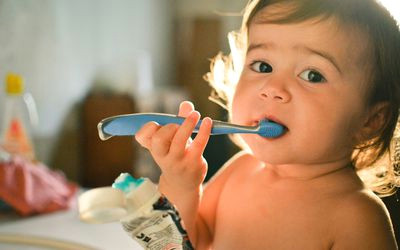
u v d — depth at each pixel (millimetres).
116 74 1539
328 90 477
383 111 535
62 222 754
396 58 525
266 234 525
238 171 605
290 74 486
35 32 1155
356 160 566
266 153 493
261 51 504
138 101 1485
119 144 1376
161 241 449
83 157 1393
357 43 489
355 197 498
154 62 1997
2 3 1026
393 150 577
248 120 502
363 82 498
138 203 438
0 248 669
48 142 1228
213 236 586
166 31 2123
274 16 507
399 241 664
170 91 1864
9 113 912
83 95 1412
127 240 675
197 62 2156
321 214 502
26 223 752
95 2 1499
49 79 1225
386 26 517
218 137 1447
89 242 669
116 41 1645
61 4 1288
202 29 2152
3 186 771
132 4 1782
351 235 479
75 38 1370
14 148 896
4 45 1033
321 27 479
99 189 437
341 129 491
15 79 911
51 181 853
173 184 516
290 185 535
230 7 2400
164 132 465
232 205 574
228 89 703
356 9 496
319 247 494
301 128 475
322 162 510
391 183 617
